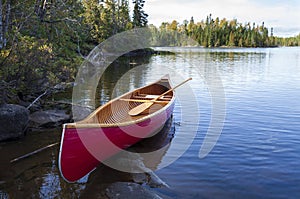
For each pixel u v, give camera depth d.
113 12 30.70
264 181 4.80
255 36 81.62
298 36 121.44
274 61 30.64
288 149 6.15
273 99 11.14
